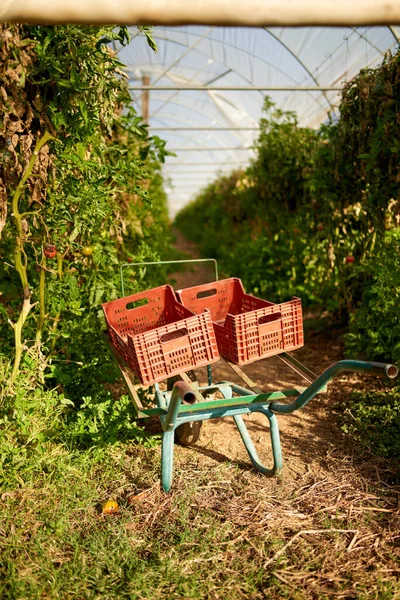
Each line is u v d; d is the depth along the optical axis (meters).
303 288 7.59
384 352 4.96
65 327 4.11
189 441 3.79
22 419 3.26
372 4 1.82
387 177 4.96
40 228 3.71
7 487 3.11
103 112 3.50
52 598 2.41
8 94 3.07
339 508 3.11
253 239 10.35
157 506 3.08
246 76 9.58
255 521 2.99
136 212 6.28
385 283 4.91
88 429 3.62
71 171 3.61
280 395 3.04
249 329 3.13
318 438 3.93
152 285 7.16
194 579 2.54
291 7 1.81
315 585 2.54
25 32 3.06
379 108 4.84
